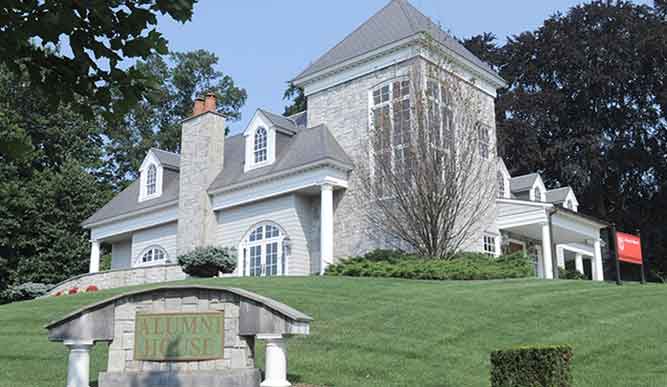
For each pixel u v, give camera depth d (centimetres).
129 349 991
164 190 3322
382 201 2388
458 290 1681
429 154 2270
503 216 2767
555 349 840
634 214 4509
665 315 1423
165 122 5969
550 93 4525
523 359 852
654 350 1201
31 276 3853
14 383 1115
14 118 4428
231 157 3075
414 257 2261
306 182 2592
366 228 2508
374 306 1496
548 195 3731
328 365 1144
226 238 2875
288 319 917
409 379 1080
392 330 1327
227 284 1866
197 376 951
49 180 4172
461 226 2522
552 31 4722
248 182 2756
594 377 1083
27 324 1591
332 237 2531
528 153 4481
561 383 832
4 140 539
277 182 2689
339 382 1062
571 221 2911
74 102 538
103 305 1003
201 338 967
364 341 1265
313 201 2698
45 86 531
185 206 3000
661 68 4444
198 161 3003
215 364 959
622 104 4669
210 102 3056
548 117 4578
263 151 2847
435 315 1415
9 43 494
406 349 1220
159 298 1001
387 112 2434
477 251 2591
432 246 2259
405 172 2289
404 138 2373
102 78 534
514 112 4594
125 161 5644
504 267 2189
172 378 958
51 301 1903
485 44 5028
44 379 1146
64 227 4059
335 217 2622
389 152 2377
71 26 480
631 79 4550
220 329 965
